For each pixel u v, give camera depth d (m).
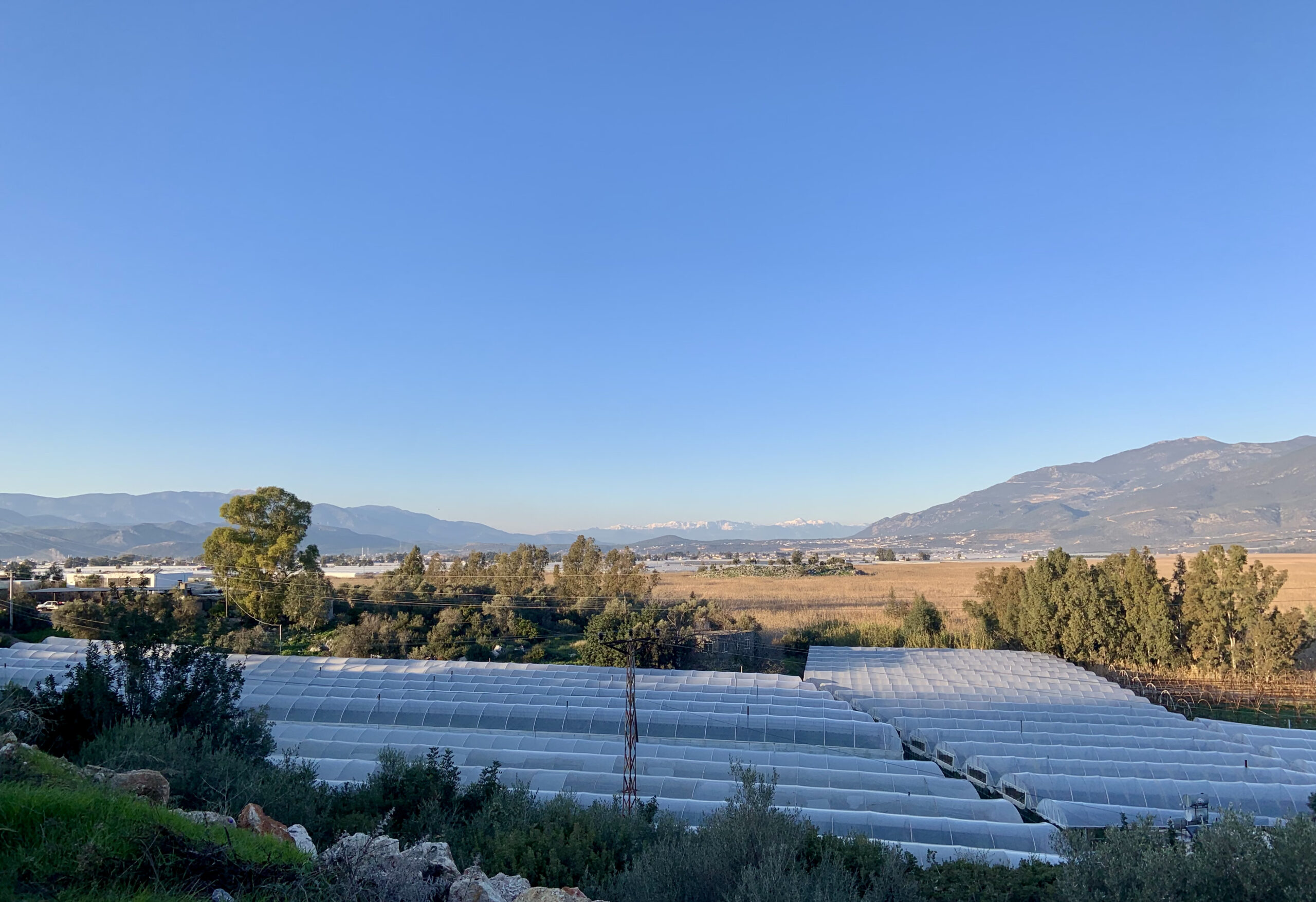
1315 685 60.75
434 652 66.44
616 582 90.19
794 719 40.31
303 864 10.65
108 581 105.62
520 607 84.25
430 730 38.53
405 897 10.55
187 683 24.12
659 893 13.40
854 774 32.12
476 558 110.06
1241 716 53.19
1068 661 68.81
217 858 9.91
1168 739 40.19
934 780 32.03
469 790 20.36
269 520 78.12
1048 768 34.97
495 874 14.49
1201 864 13.49
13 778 11.41
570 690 48.28
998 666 63.31
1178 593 69.12
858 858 16.42
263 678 49.25
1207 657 64.38
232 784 16.94
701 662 64.38
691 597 93.06
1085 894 13.90
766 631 78.00
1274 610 63.69
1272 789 31.61
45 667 46.81
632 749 29.62
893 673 58.75
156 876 9.11
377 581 97.12
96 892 8.66
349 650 66.81
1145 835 15.25
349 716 40.97
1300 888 12.75
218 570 76.25
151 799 12.62
